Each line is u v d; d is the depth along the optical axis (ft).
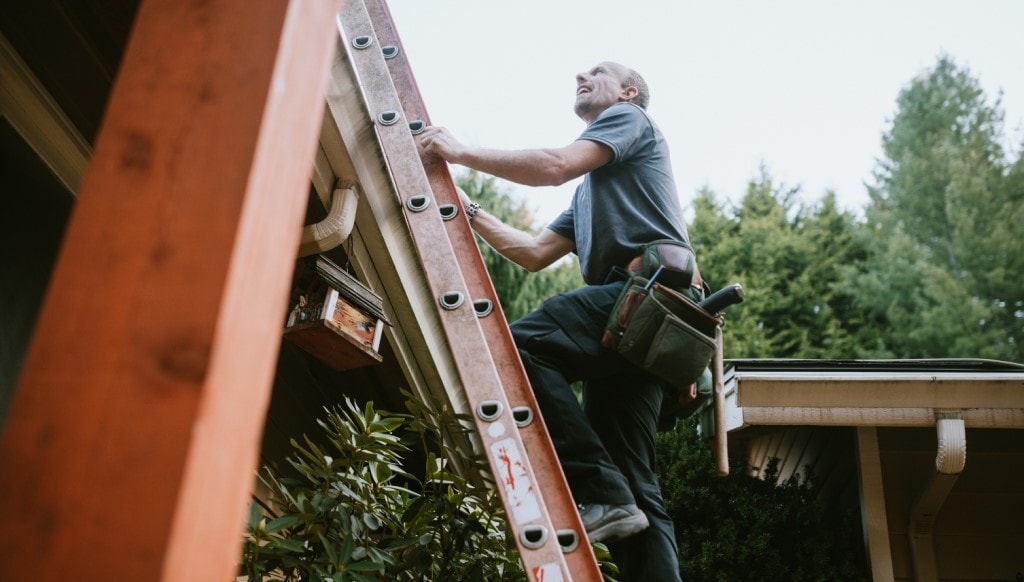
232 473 2.85
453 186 7.75
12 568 2.60
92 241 3.01
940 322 50.93
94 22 7.04
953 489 15.70
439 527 7.88
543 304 8.43
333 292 7.32
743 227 49.52
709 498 15.74
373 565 6.94
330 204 7.44
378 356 7.63
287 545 6.75
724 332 44.96
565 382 8.13
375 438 7.84
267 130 3.17
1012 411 13.56
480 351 6.77
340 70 7.10
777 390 13.48
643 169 8.82
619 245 8.51
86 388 2.80
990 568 15.31
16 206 7.36
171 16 3.40
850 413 13.53
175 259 2.96
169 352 2.82
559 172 8.17
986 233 57.88
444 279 7.05
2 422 7.14
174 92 3.25
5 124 7.25
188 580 2.62
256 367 3.00
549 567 6.11
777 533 15.42
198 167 3.10
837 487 16.20
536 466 6.74
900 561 15.26
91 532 2.62
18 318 7.39
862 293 51.16
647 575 8.11
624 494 7.74
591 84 9.84
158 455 2.69
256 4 3.38
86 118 7.79
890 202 61.82
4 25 7.01
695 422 16.85
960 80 65.16
